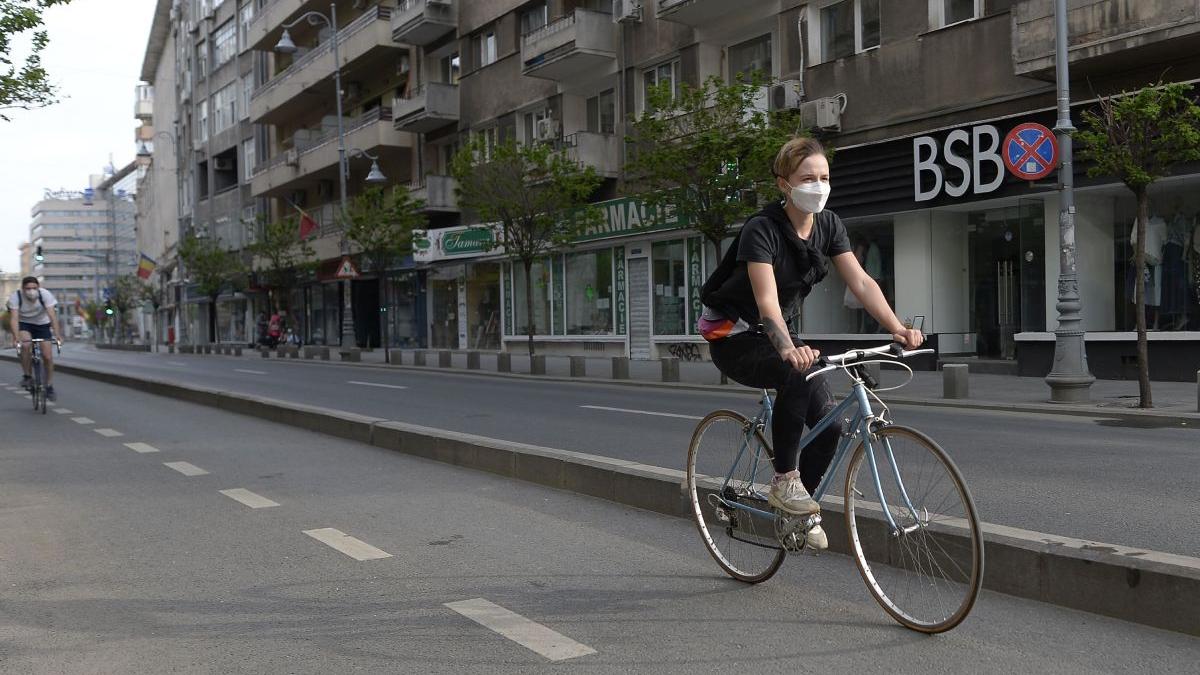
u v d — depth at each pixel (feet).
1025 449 29.68
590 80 93.20
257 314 187.62
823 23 70.54
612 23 89.56
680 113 67.72
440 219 117.29
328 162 135.74
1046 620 13.35
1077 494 22.26
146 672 12.35
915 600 13.00
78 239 535.60
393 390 60.34
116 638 13.70
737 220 58.80
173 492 25.43
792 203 13.33
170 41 256.52
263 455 32.07
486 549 18.52
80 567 17.76
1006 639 12.62
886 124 65.16
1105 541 17.72
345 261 112.47
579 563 17.30
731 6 76.02
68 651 13.17
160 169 274.36
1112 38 48.80
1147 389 39.63
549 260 101.86
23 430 40.55
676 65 84.74
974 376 59.11
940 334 64.85
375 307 142.72
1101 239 55.88
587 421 40.14
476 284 114.83
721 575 16.26
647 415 42.11
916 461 12.82
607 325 94.12
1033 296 59.16
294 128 167.63
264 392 59.41
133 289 279.69
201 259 171.42
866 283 13.94
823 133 68.64
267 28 161.99
